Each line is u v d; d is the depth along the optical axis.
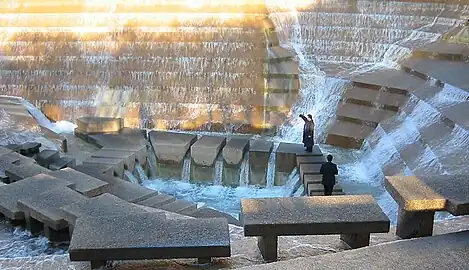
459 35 20.38
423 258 4.01
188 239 5.04
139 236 5.07
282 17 22.12
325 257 4.03
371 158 16.23
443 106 15.95
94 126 17.84
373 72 20.33
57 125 19.77
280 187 16.00
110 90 20.48
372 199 5.69
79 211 6.55
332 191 12.85
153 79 20.52
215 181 16.44
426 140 14.65
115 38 21.22
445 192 5.23
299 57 21.50
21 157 11.98
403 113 17.45
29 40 21.33
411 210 5.12
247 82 20.09
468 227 6.29
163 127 19.75
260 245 5.50
